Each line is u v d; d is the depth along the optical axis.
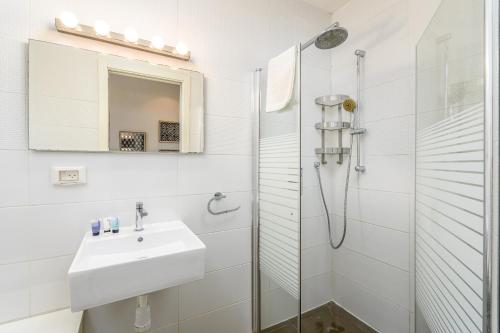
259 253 1.77
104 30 1.27
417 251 1.41
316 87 2.05
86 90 1.27
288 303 1.88
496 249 0.72
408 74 1.56
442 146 1.08
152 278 1.04
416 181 1.43
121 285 0.98
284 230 1.53
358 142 1.87
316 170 2.04
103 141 1.31
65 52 1.23
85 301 0.92
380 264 1.74
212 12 1.62
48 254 1.22
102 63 1.31
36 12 1.18
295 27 1.96
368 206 1.82
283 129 1.55
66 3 1.24
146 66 1.41
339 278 2.06
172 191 1.51
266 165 1.68
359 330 1.83
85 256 1.12
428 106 1.26
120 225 1.37
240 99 1.72
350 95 1.95
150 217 1.45
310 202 2.02
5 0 1.13
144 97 1.41
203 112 1.57
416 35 1.52
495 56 0.74
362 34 1.87
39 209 1.20
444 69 1.09
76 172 1.26
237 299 1.75
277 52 1.87
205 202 1.61
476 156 0.82
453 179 0.97
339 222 2.05
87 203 1.29
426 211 1.26
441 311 1.07
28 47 1.16
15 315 1.17
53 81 1.20
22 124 1.16
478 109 0.81
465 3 0.91
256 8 1.79
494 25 0.74
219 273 1.67
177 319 1.54
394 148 1.65
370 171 1.81
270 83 1.59
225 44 1.67
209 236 1.63
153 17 1.44
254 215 1.78
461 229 0.90
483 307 0.75
